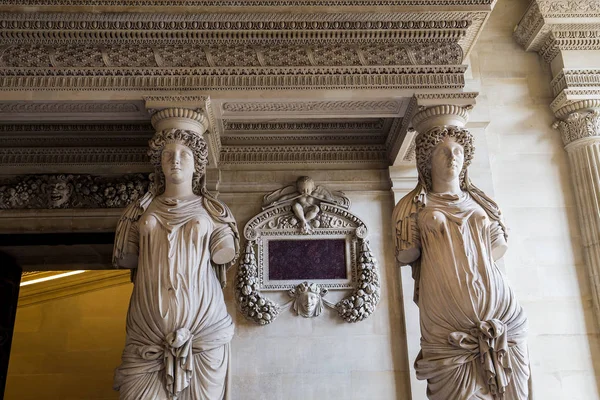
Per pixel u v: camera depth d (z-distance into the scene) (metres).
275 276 7.41
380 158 7.93
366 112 6.60
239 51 6.30
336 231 7.60
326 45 6.35
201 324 5.34
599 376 7.26
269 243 7.53
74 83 6.12
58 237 7.52
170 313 5.28
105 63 6.19
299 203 7.65
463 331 5.36
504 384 5.17
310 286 7.33
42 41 6.18
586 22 8.06
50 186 7.52
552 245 7.73
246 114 6.54
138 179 7.63
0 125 7.48
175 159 5.82
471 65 8.41
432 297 5.53
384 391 7.08
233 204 7.72
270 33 6.26
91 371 10.43
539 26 8.11
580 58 8.06
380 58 6.32
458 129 6.02
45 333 10.57
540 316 7.45
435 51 6.35
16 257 8.02
